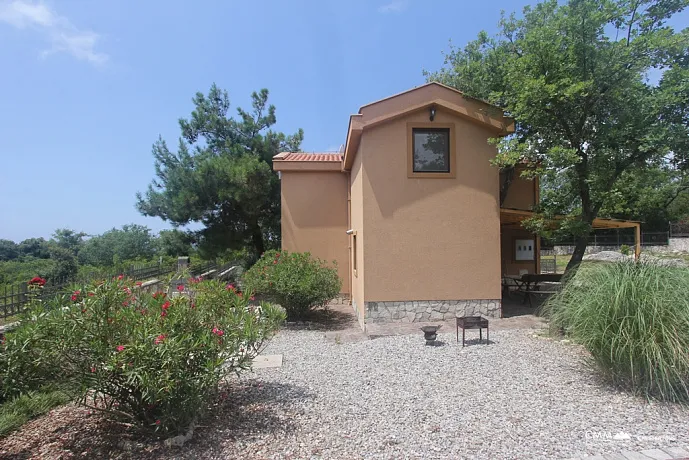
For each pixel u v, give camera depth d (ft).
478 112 30.60
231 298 15.08
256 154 53.93
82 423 14.51
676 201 64.18
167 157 52.31
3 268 60.90
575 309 17.66
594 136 27.73
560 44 26.66
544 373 18.54
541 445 12.04
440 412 14.61
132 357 11.21
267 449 12.09
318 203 45.80
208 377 12.14
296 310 35.14
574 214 30.25
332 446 12.20
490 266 31.07
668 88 25.23
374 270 30.68
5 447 12.85
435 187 31.01
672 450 11.65
